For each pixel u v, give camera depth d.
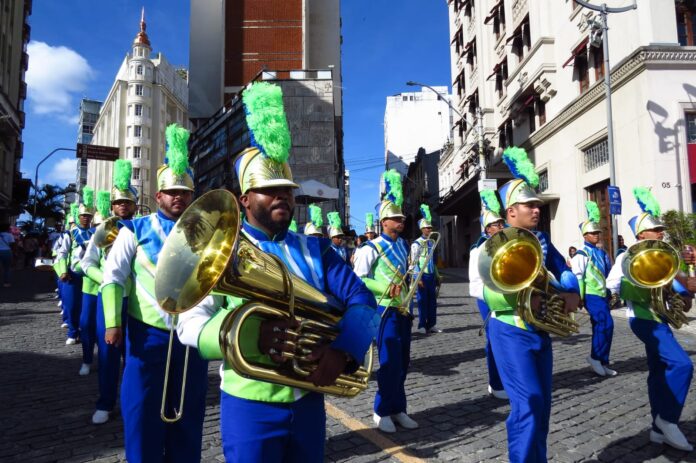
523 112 22.59
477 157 29.36
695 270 4.08
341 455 3.57
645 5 14.04
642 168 13.95
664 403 3.70
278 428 1.75
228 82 40.62
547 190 20.22
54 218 46.19
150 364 2.59
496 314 3.06
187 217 1.70
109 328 2.75
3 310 10.77
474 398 4.97
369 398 5.03
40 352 6.84
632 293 3.88
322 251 2.01
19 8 34.69
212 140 34.44
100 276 4.13
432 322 8.95
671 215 11.03
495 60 26.56
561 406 4.70
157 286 1.69
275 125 1.88
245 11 41.03
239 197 2.00
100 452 3.54
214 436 3.90
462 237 36.38
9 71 32.75
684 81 13.75
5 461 3.38
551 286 3.04
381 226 4.62
